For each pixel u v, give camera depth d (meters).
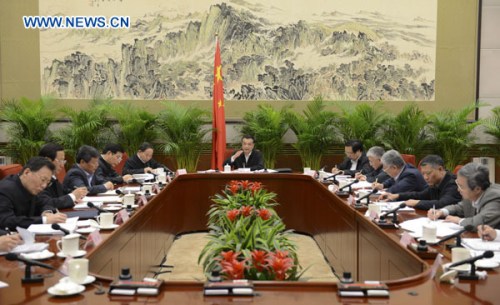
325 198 5.12
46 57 8.38
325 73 8.47
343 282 1.90
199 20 8.39
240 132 8.37
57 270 2.11
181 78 8.44
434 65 8.48
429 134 8.22
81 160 4.88
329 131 7.94
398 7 8.43
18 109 7.86
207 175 6.14
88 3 8.33
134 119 7.82
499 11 8.42
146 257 4.03
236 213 3.55
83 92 8.41
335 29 8.44
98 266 2.52
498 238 2.65
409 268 2.45
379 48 8.46
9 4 8.32
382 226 3.10
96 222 3.22
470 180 3.12
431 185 4.11
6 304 1.74
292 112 8.05
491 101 8.53
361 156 6.64
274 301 1.76
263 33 8.41
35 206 3.65
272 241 3.06
